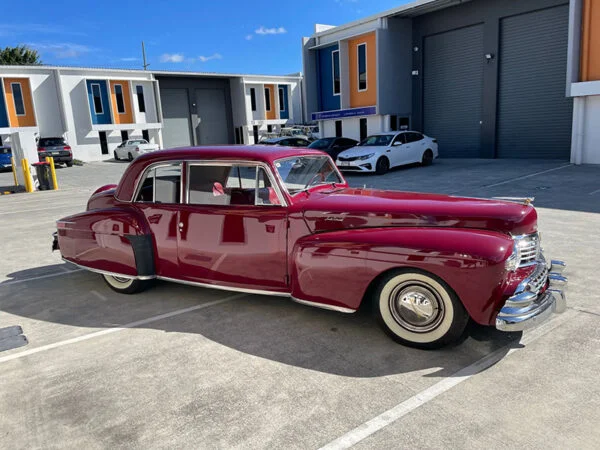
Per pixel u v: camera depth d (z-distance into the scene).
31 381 3.25
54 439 2.61
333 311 4.31
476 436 2.47
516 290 3.15
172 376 3.24
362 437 2.51
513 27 18.50
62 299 4.96
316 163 4.55
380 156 15.31
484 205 3.58
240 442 2.52
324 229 3.81
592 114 14.70
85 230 4.84
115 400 2.97
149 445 2.52
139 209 4.64
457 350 3.43
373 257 3.39
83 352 3.67
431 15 21.48
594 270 5.05
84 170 24.38
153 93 33.19
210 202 4.25
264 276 4.06
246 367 3.33
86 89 30.39
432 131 22.69
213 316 4.29
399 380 3.07
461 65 20.78
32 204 13.02
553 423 2.55
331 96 25.50
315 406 2.82
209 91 37.69
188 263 4.40
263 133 38.72
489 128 19.92
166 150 4.63
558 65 17.34
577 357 3.25
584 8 14.02
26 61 50.06
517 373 3.08
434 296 3.32
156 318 4.30
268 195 3.97
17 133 16.08
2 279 5.80
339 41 23.44
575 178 12.10
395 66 22.33
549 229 6.96
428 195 4.17
